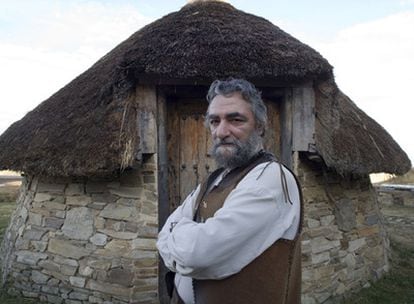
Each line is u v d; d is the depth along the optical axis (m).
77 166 3.62
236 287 1.37
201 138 4.09
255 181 1.41
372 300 4.43
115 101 3.81
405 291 4.73
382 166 4.57
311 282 4.06
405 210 10.84
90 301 3.94
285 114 4.00
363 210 4.95
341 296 4.39
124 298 3.75
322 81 3.94
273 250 1.39
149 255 3.76
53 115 4.68
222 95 1.54
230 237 1.31
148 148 3.73
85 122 3.99
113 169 3.50
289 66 3.67
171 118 4.09
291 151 3.96
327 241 4.30
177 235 1.39
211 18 4.37
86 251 4.01
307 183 4.13
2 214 9.60
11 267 4.60
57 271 4.17
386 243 5.66
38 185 4.50
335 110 3.99
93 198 4.04
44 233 4.33
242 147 1.51
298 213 1.47
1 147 5.00
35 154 4.08
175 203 4.08
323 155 3.90
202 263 1.31
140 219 3.79
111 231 3.90
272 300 1.38
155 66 3.54
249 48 3.75
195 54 3.65
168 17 4.77
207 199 1.57
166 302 3.81
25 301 4.25
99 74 4.89
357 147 4.26
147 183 3.80
